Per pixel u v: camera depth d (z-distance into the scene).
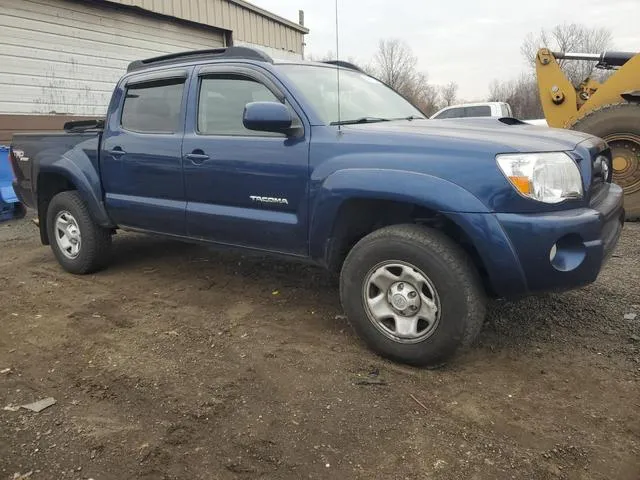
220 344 3.47
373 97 4.27
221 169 3.79
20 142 5.51
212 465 2.30
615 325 3.59
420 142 2.99
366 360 3.20
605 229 3.08
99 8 10.71
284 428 2.55
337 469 2.26
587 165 3.01
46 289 4.71
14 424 2.63
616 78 7.35
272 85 3.64
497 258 2.79
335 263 3.50
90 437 2.51
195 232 4.12
